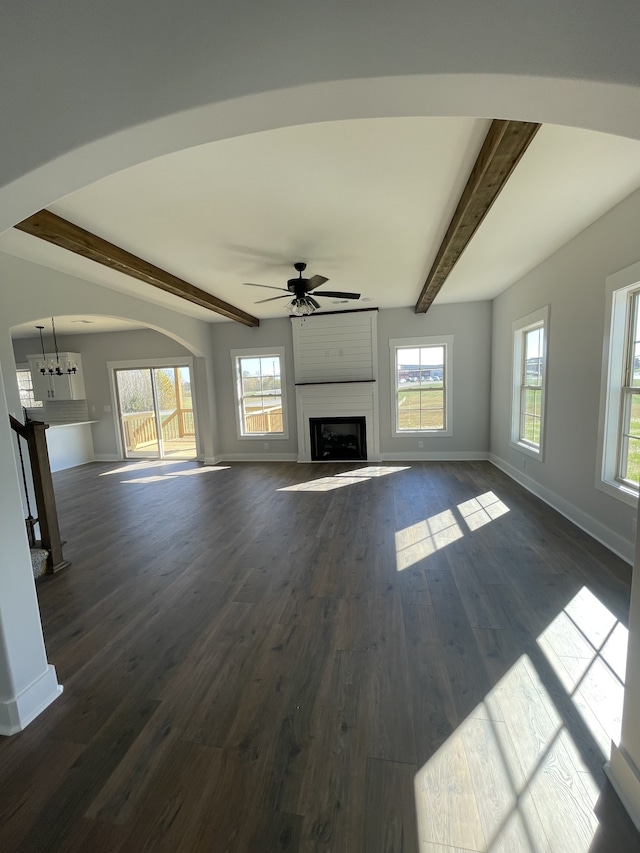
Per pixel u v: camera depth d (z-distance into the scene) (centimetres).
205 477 640
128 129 132
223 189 255
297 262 404
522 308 498
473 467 624
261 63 124
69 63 132
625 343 308
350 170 238
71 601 269
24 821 129
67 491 584
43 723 168
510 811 127
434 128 201
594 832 121
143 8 127
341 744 153
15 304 362
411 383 697
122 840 123
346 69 120
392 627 226
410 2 116
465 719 163
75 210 279
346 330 698
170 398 895
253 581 288
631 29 109
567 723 159
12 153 138
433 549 329
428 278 469
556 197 281
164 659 207
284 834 123
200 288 498
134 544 368
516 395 540
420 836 121
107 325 719
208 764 147
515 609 239
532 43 113
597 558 301
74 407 834
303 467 686
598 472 331
